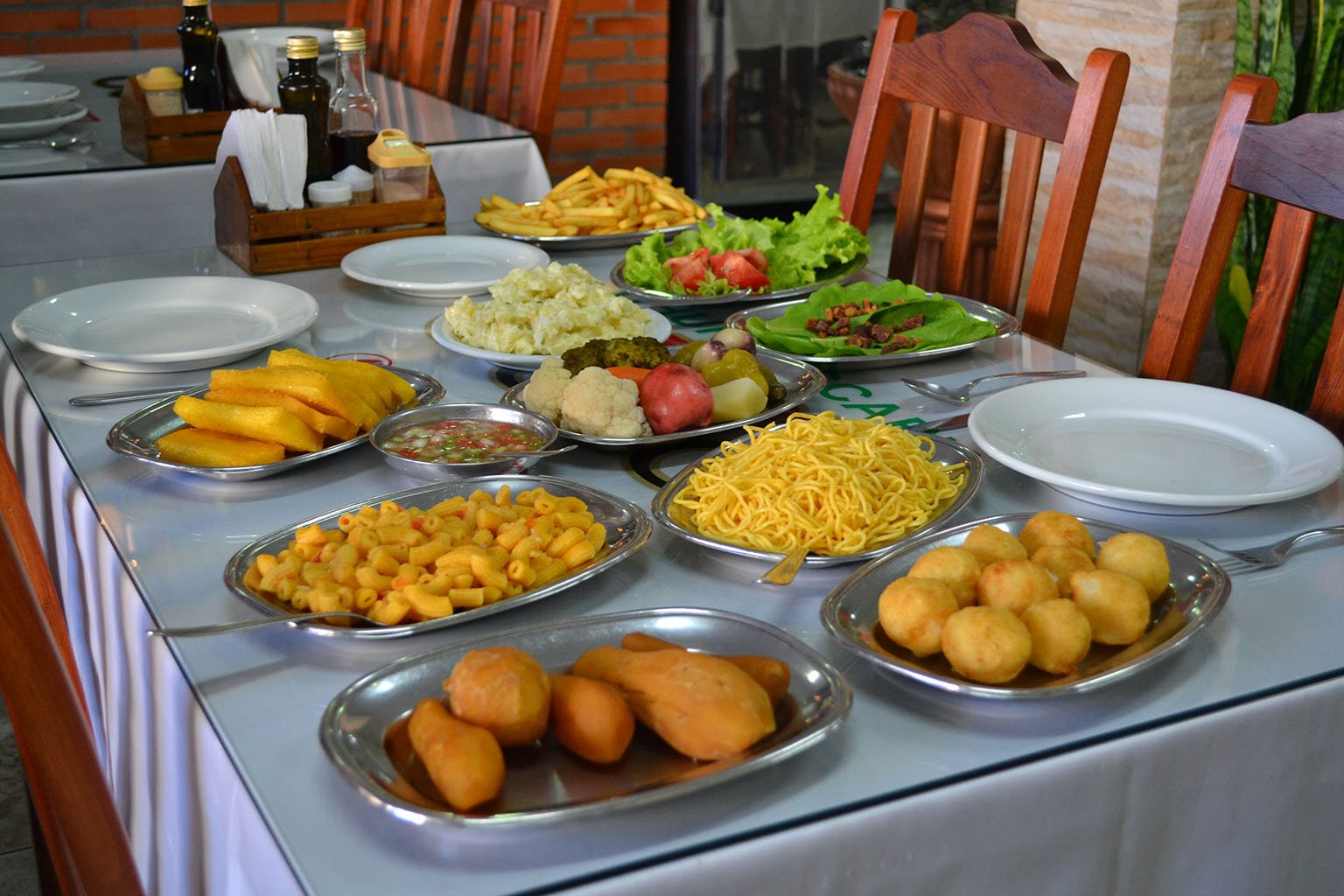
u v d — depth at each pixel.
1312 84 2.45
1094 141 1.53
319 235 1.74
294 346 1.42
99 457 1.13
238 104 2.50
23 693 0.84
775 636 0.76
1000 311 1.54
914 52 1.81
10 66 2.81
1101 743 0.72
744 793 0.67
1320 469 1.01
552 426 1.10
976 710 0.74
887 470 0.97
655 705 0.68
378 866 0.61
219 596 0.89
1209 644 0.82
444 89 3.07
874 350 1.32
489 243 1.76
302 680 0.78
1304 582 0.89
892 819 0.66
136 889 0.89
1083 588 0.77
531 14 2.65
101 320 1.45
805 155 4.50
